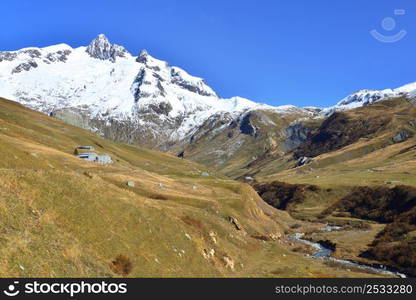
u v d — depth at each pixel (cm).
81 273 2400
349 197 16562
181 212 5869
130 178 9238
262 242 8231
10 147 5450
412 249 7500
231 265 5084
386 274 6512
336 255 8281
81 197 3294
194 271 3859
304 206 18088
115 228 3312
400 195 13825
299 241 10369
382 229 10925
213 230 6431
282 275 5234
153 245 3591
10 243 2105
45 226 2530
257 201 15000
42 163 5834
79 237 2816
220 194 11425
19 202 2564
